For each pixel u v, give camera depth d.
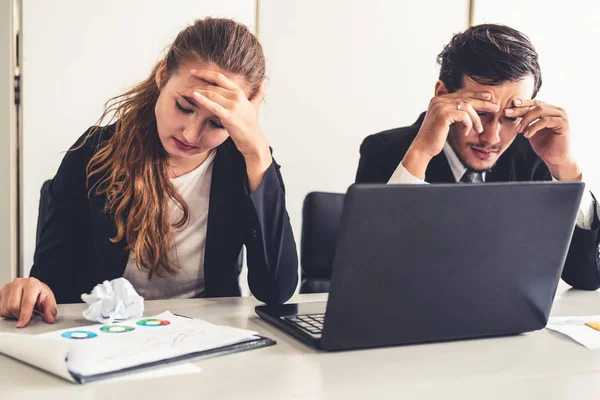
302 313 1.18
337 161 2.72
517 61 1.73
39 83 2.36
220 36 1.44
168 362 0.89
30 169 2.38
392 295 0.98
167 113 1.42
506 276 1.05
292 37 2.62
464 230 0.98
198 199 1.60
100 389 0.80
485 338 1.10
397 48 2.73
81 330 1.02
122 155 1.55
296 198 2.69
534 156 1.97
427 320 1.02
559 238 1.06
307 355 0.97
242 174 1.55
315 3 2.63
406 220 0.94
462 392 0.85
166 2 2.44
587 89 2.99
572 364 0.98
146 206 1.53
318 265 1.80
